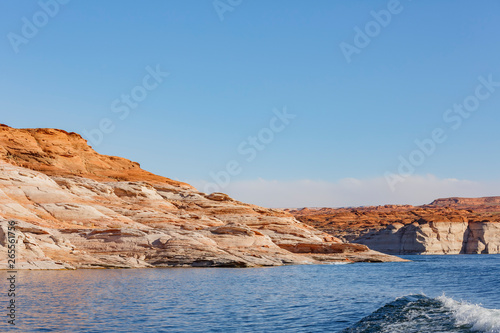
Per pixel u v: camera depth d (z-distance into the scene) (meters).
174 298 35.88
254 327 24.83
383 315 22.25
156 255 71.00
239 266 74.44
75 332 22.72
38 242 63.91
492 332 17.67
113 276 52.88
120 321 25.77
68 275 52.56
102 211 82.00
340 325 25.39
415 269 85.12
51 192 78.88
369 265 95.19
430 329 19.20
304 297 38.44
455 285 53.16
